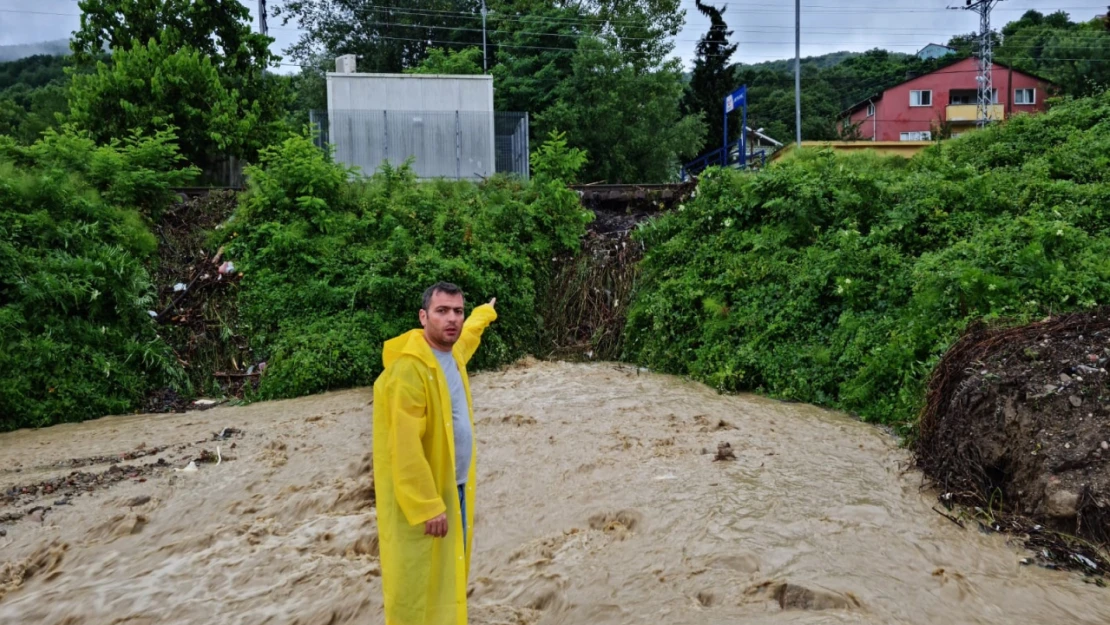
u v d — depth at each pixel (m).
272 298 11.38
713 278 11.21
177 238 12.86
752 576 4.30
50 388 9.33
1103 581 4.20
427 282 11.43
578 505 5.65
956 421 5.82
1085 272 7.75
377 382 3.60
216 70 19.69
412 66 37.78
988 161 12.49
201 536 5.37
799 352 9.45
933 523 5.03
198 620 4.29
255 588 4.62
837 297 9.78
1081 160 11.06
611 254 13.32
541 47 30.47
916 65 54.91
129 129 16.31
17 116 39.66
